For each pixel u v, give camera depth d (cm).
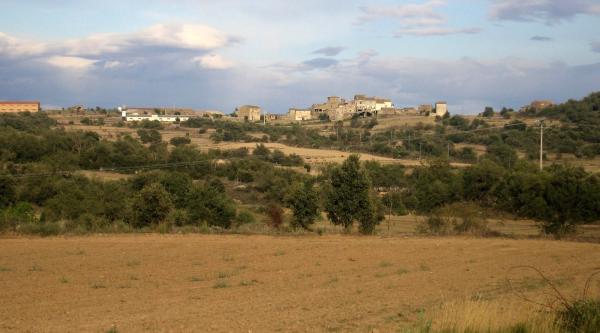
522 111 14712
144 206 4734
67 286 1983
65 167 7244
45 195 6341
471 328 1197
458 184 6788
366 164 7669
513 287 2016
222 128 13138
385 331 1314
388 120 15788
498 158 9119
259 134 12625
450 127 13600
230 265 2595
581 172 4916
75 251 3061
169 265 2569
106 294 1827
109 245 3378
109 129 12112
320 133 13688
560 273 2422
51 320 1424
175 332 1288
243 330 1312
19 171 6588
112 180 6919
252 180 8219
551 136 10438
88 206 5653
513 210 5506
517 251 3319
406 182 7975
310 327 1354
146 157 8150
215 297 1783
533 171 6166
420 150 10119
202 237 4000
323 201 4803
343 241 3884
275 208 5353
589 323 1256
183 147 8888
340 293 1869
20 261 2648
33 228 3997
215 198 5528
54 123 12212
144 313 1518
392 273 2380
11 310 1557
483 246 3612
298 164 8869
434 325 1262
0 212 4522
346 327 1359
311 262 2734
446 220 4812
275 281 2142
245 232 4372
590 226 5616
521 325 1223
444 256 3039
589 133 10275
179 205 5641
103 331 1293
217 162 8650
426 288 1989
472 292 1905
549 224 4909
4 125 9725
